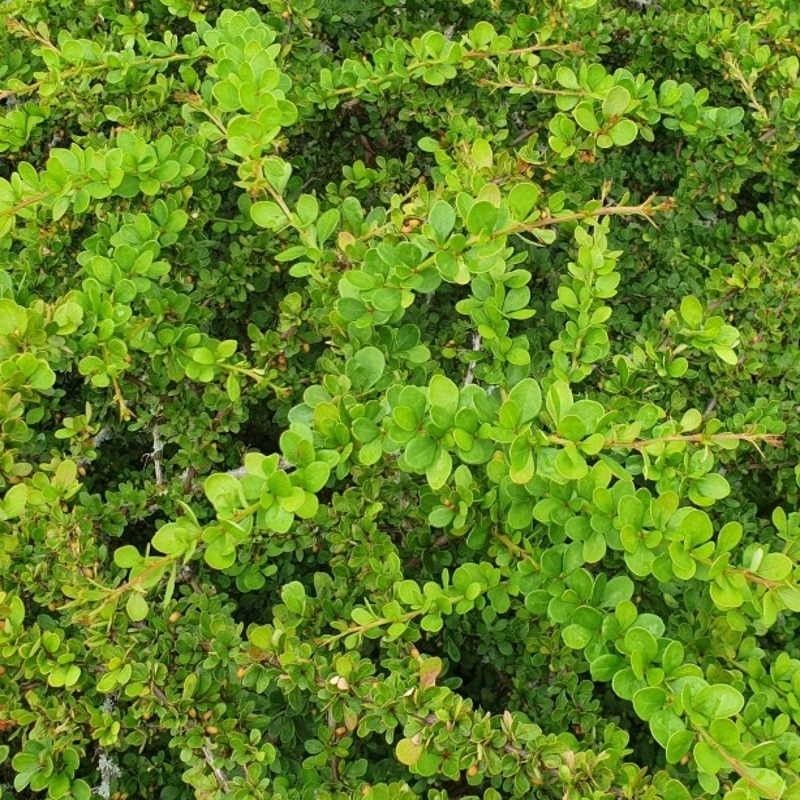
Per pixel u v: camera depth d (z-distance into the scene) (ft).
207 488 2.00
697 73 3.00
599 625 1.99
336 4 2.91
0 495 2.33
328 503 2.57
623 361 2.39
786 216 2.82
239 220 2.61
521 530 2.25
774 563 2.00
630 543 1.98
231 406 2.45
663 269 2.86
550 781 2.08
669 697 1.90
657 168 2.94
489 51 2.64
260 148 2.30
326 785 2.18
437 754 2.05
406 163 2.76
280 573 2.54
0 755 2.19
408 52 2.65
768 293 2.60
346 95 2.73
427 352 2.29
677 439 2.11
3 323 2.19
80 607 2.25
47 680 2.23
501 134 2.71
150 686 2.19
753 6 3.01
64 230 2.52
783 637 2.37
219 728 2.18
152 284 2.37
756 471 2.64
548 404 2.04
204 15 2.82
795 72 2.77
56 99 2.62
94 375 2.28
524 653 2.40
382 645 2.19
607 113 2.39
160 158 2.38
